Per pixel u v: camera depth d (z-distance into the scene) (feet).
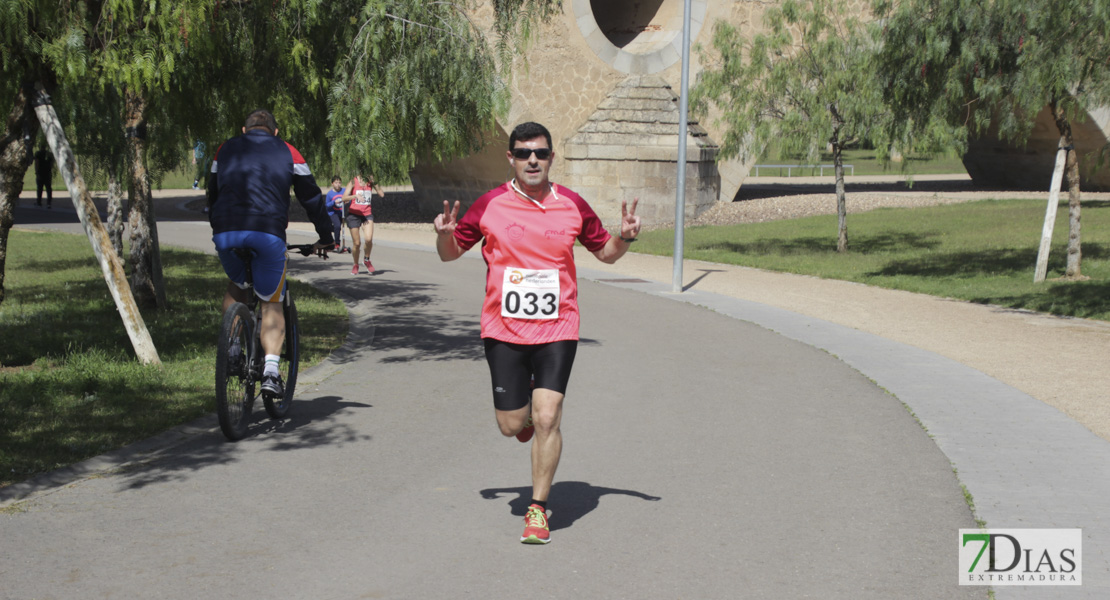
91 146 41.60
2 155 26.23
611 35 106.63
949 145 54.65
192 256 63.52
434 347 32.58
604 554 14.15
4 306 39.17
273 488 17.04
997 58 48.24
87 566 13.34
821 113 66.80
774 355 31.68
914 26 50.49
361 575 13.23
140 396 23.02
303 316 38.45
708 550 14.35
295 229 88.17
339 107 28.30
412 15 28.68
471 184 100.73
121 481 17.20
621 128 96.43
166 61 25.05
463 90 29.43
